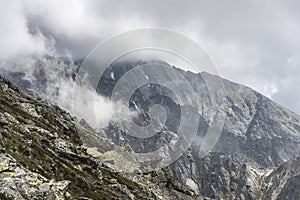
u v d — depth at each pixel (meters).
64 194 52.75
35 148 80.94
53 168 77.38
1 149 53.88
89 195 80.94
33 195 48.56
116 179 129.38
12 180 48.59
